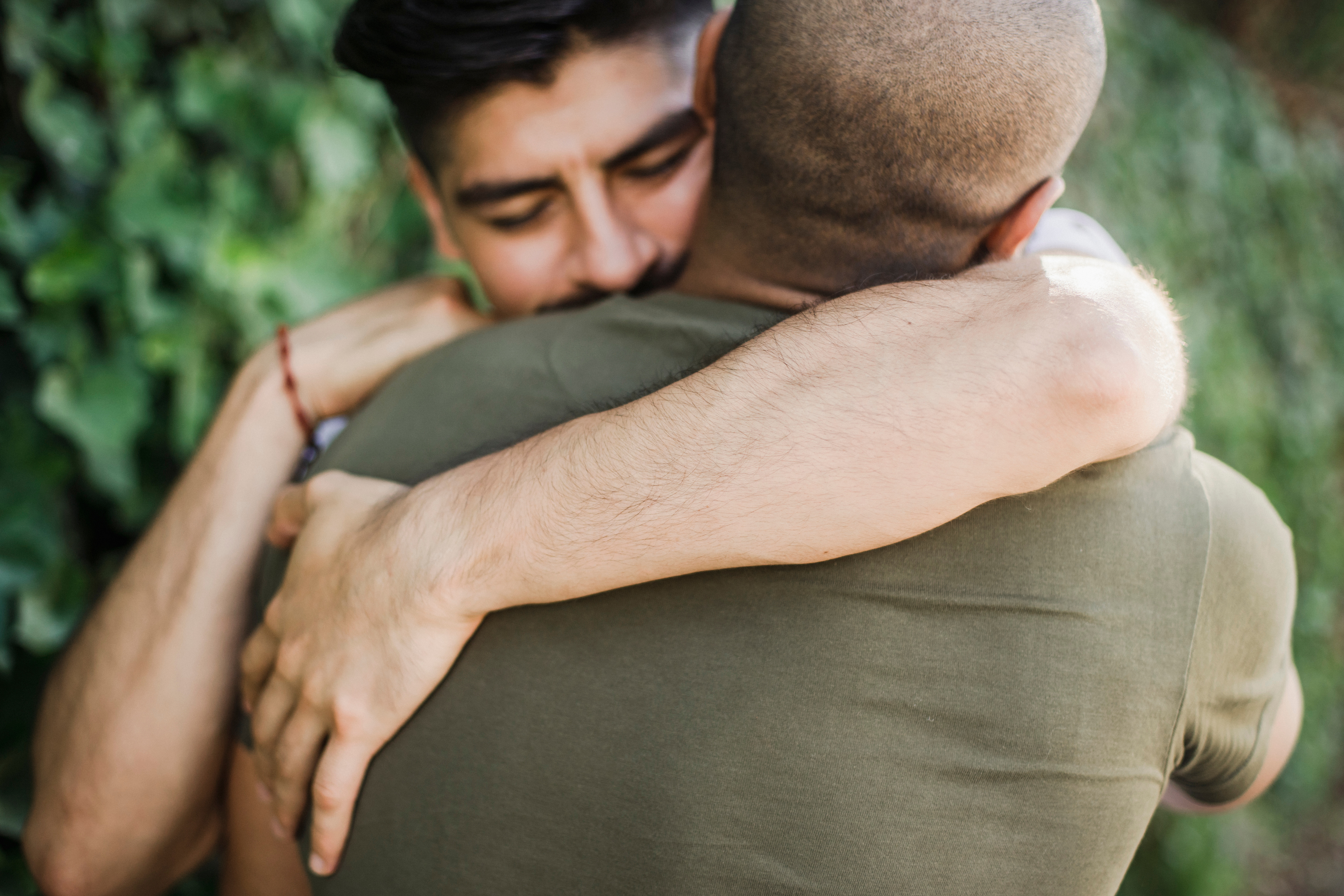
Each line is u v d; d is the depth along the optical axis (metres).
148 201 1.37
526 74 0.93
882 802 0.62
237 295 1.47
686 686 0.65
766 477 0.63
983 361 0.62
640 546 0.65
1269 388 4.67
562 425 0.72
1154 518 0.65
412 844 0.71
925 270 0.77
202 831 1.02
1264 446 4.44
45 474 1.30
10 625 1.24
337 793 0.74
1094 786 0.62
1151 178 4.09
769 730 0.63
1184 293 4.15
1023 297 0.65
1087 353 0.60
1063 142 0.70
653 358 0.80
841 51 0.68
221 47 1.48
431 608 0.71
